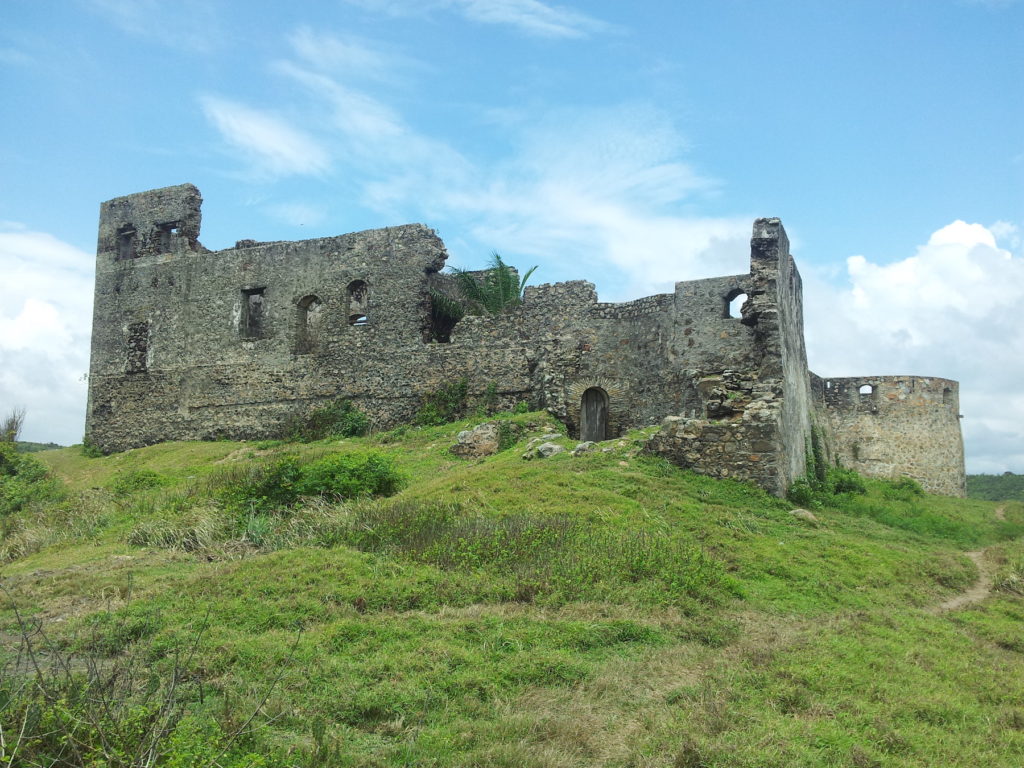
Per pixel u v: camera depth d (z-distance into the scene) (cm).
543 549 1153
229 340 3155
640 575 1092
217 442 3044
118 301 3409
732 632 936
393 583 1001
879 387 3127
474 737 637
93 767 521
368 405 2877
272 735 626
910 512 2014
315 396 2972
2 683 630
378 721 667
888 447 3083
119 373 3359
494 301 2956
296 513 1477
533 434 2214
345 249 3009
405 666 760
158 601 955
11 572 1217
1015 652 981
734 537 1349
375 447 2466
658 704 723
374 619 890
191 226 3347
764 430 1667
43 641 836
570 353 2545
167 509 1670
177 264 3306
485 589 999
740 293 2288
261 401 3058
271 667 753
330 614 903
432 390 2783
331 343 2978
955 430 3192
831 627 978
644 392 2403
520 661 788
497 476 1634
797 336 2302
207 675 737
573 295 2600
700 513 1455
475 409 2691
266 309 3106
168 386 3247
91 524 1638
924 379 3136
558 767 595
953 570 1372
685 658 838
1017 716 733
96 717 569
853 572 1266
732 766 595
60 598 1015
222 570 1079
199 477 2247
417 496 1562
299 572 1039
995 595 1266
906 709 729
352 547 1203
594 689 743
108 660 782
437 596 977
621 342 2477
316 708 675
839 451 3103
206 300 3225
